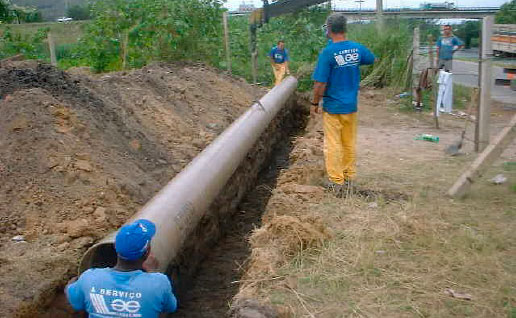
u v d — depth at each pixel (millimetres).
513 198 6254
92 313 3076
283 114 11930
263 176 9031
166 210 4582
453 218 5637
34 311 3725
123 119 7332
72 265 4277
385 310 3963
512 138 6254
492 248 4871
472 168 6285
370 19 19188
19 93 6125
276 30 17344
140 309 3016
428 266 4594
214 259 6027
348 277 4414
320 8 19250
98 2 13711
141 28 13102
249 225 7000
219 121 9547
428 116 12383
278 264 4598
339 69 6195
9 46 13547
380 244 4918
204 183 5473
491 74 8289
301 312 3920
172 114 8617
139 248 3053
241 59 16828
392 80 15852
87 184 5414
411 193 6496
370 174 7375
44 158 5441
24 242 4566
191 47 13789
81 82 7629
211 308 4992
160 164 6941
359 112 12945
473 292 4191
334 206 5953
